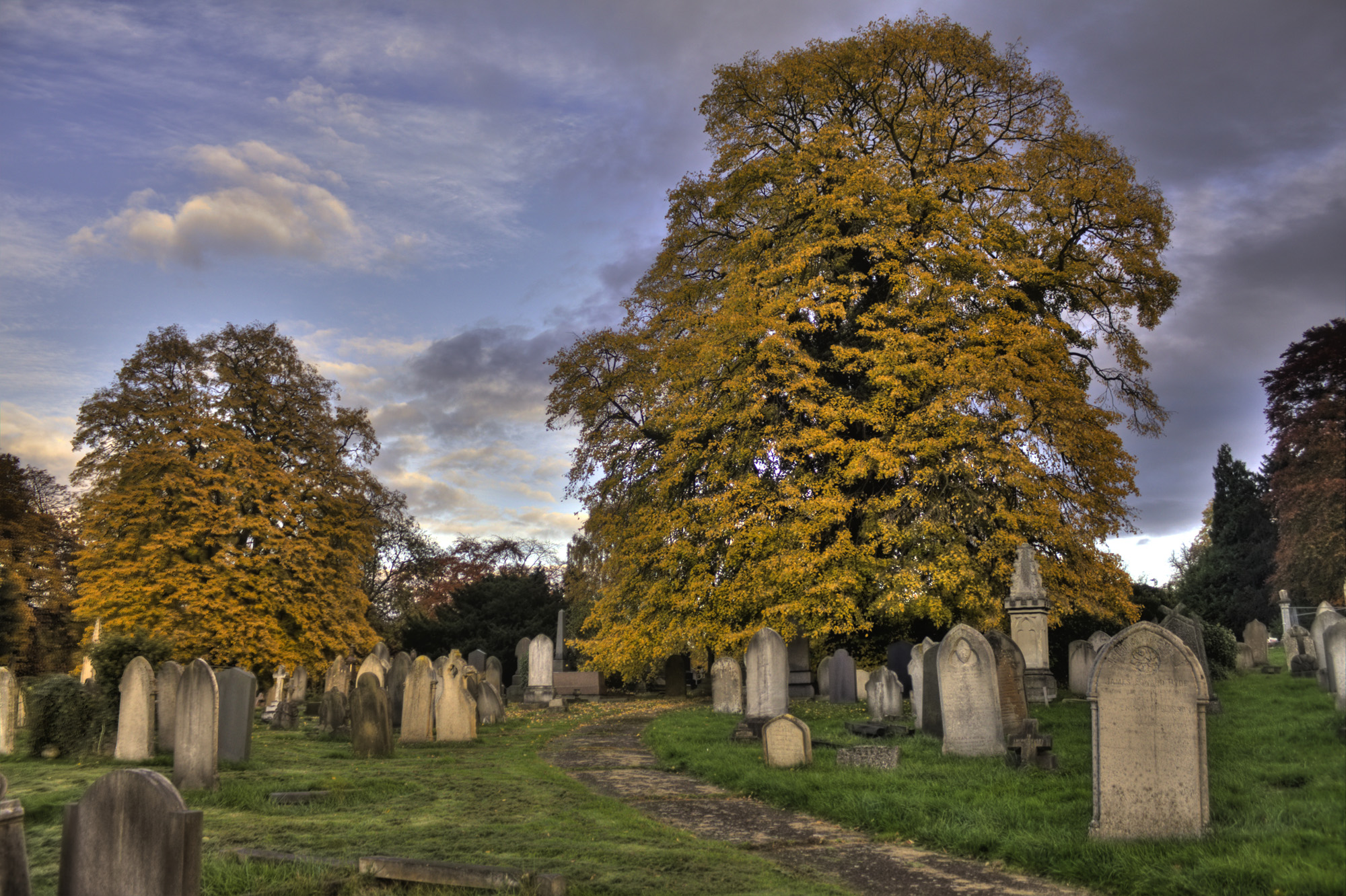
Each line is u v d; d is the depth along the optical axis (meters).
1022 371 25.62
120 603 35.72
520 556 64.94
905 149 30.31
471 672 22.89
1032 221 29.55
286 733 19.50
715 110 31.75
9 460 44.16
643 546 28.19
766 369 27.41
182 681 11.29
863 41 29.89
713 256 33.44
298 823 9.27
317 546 40.22
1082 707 18.17
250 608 36.84
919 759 12.58
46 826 9.01
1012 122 31.08
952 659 12.98
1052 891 6.95
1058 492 25.33
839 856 8.26
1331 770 9.06
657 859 7.81
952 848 8.28
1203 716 7.70
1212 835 7.40
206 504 37.44
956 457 24.39
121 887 5.95
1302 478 11.76
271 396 42.03
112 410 39.16
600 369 32.44
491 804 10.56
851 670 22.89
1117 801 7.84
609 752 16.64
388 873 7.06
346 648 39.34
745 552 25.73
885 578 24.00
